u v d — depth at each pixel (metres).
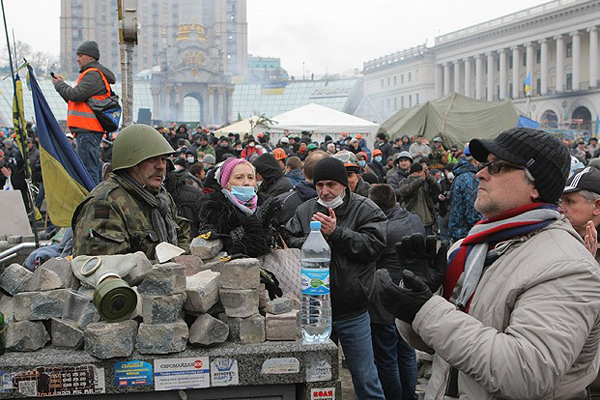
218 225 3.20
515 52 81.31
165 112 96.75
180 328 2.38
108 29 140.38
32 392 2.31
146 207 3.28
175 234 3.51
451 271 2.30
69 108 6.51
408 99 101.88
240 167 3.39
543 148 2.15
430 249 2.25
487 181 2.23
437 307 2.08
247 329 2.50
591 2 69.44
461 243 2.34
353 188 6.13
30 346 2.41
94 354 2.32
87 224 3.04
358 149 19.19
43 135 4.83
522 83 81.44
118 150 3.21
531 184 2.18
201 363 2.38
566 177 2.19
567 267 1.99
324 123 27.25
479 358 1.95
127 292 2.38
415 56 98.50
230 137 22.47
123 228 3.11
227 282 2.53
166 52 99.31
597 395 2.97
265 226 3.34
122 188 3.20
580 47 73.62
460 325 2.03
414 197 10.12
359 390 4.05
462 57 90.81
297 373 2.45
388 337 4.67
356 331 4.00
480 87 88.06
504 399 2.04
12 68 4.61
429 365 5.83
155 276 2.38
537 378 1.89
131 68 6.82
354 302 3.95
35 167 13.15
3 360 2.31
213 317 2.50
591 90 70.75
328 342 2.53
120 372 2.34
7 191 6.29
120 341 2.33
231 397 2.43
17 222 6.20
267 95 103.75
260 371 2.42
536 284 2.02
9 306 2.54
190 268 2.81
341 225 4.10
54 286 2.47
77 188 4.87
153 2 146.62
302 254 3.33
